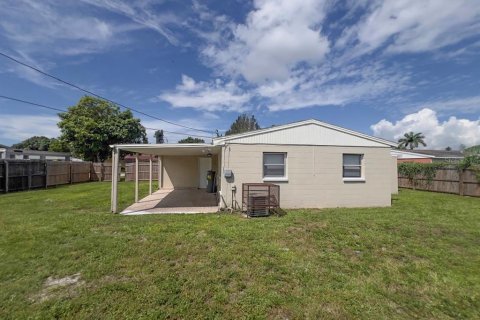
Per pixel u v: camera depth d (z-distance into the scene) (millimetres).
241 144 10000
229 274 4156
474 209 10156
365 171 10891
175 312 3188
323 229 6777
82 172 22547
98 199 12383
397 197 13977
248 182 10000
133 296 3520
